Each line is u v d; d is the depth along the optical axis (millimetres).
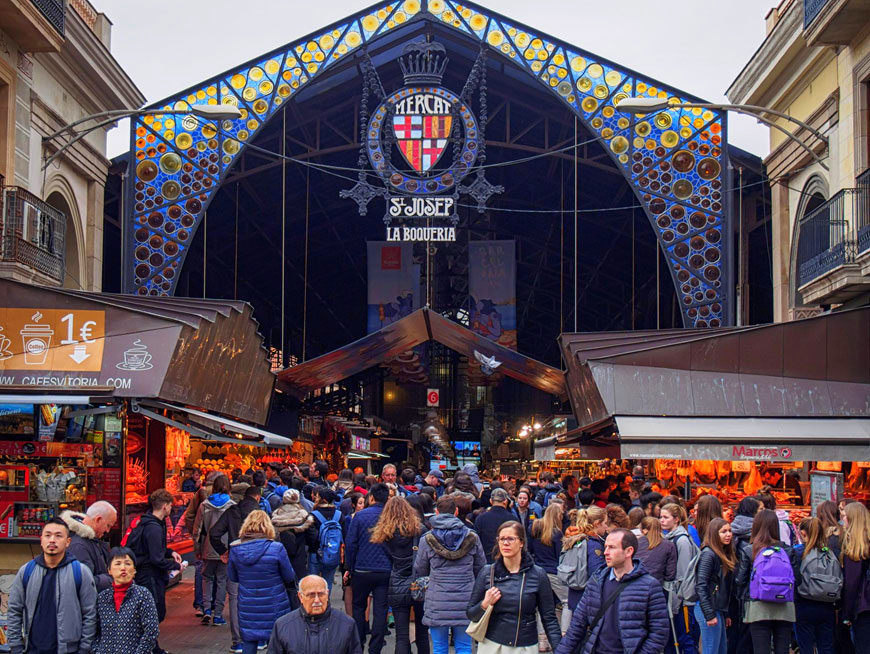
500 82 28641
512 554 6641
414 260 30828
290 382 26188
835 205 18547
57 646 6699
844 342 14531
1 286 11992
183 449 19797
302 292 43219
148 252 24156
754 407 14188
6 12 17141
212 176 24328
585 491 11359
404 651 9172
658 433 13391
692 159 23984
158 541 9188
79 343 11883
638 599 6141
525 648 6645
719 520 8312
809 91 21703
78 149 22062
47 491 11453
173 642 10734
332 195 34781
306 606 6043
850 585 8000
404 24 24656
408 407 55750
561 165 31375
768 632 7992
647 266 36406
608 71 24344
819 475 11836
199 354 13367
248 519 8438
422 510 10719
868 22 17594
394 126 24500
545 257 38750
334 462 35688
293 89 24578
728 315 23531
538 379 28047
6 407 11789
